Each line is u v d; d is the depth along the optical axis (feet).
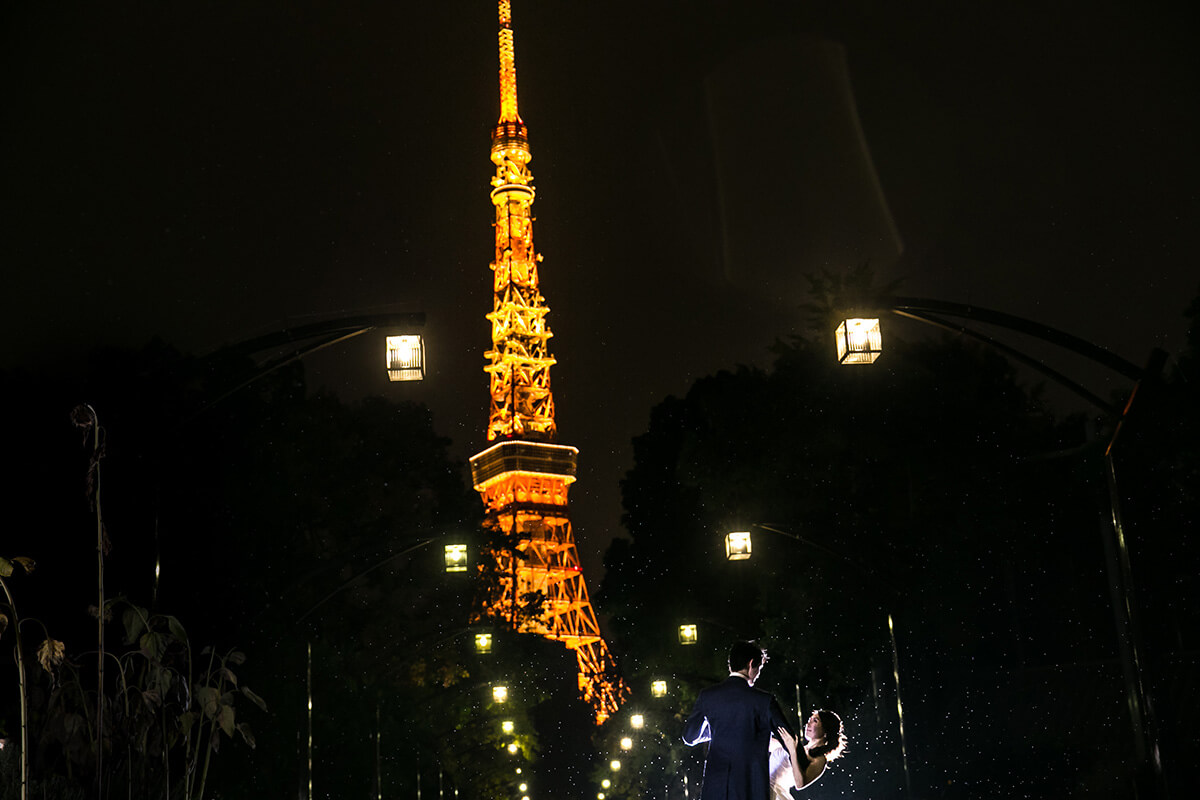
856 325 53.83
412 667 157.79
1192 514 64.59
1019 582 101.91
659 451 204.54
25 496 49.42
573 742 432.66
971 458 104.12
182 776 34.32
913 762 94.73
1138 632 53.47
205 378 73.67
